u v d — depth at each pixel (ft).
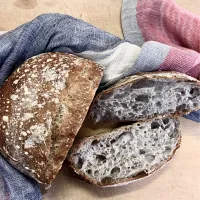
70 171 0.94
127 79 0.92
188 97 0.94
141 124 0.93
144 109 0.92
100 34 1.00
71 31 0.97
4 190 0.86
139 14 1.13
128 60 0.97
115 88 0.89
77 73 0.87
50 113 0.83
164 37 1.11
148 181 0.96
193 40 1.08
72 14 1.15
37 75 0.87
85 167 0.90
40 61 0.90
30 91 0.86
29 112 0.84
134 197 0.93
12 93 0.87
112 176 0.92
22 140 0.83
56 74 0.86
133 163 0.92
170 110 0.94
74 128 0.83
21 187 0.87
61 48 0.99
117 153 0.92
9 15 1.11
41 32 0.96
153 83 0.91
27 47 0.95
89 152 0.90
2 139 0.86
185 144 1.02
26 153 0.83
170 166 0.98
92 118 0.93
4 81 0.94
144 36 1.11
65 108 0.84
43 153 0.82
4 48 0.93
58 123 0.83
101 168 0.91
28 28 0.94
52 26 0.96
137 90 0.90
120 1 1.19
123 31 1.13
